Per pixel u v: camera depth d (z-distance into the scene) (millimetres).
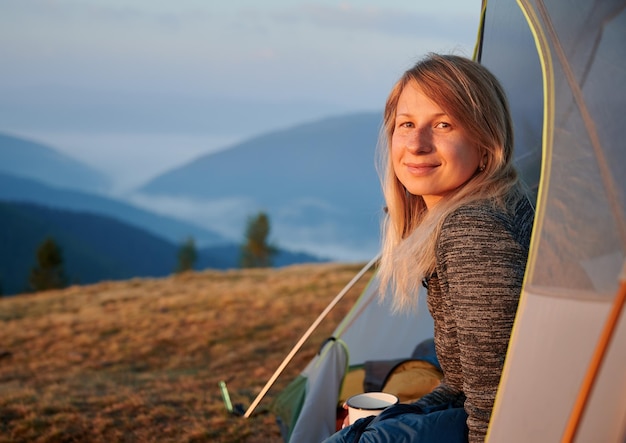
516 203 1970
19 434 4617
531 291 1725
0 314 12328
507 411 1721
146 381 6645
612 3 1973
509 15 3158
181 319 10406
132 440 4457
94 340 9250
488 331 1758
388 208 2342
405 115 2086
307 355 7285
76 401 5449
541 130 2967
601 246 1693
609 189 1737
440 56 2107
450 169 2033
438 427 2031
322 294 11906
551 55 1947
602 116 1831
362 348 3895
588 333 1650
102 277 187500
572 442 1562
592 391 1615
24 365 7945
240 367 7102
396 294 2316
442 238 1890
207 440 4375
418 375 3199
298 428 3508
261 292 12633
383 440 2000
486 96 2045
